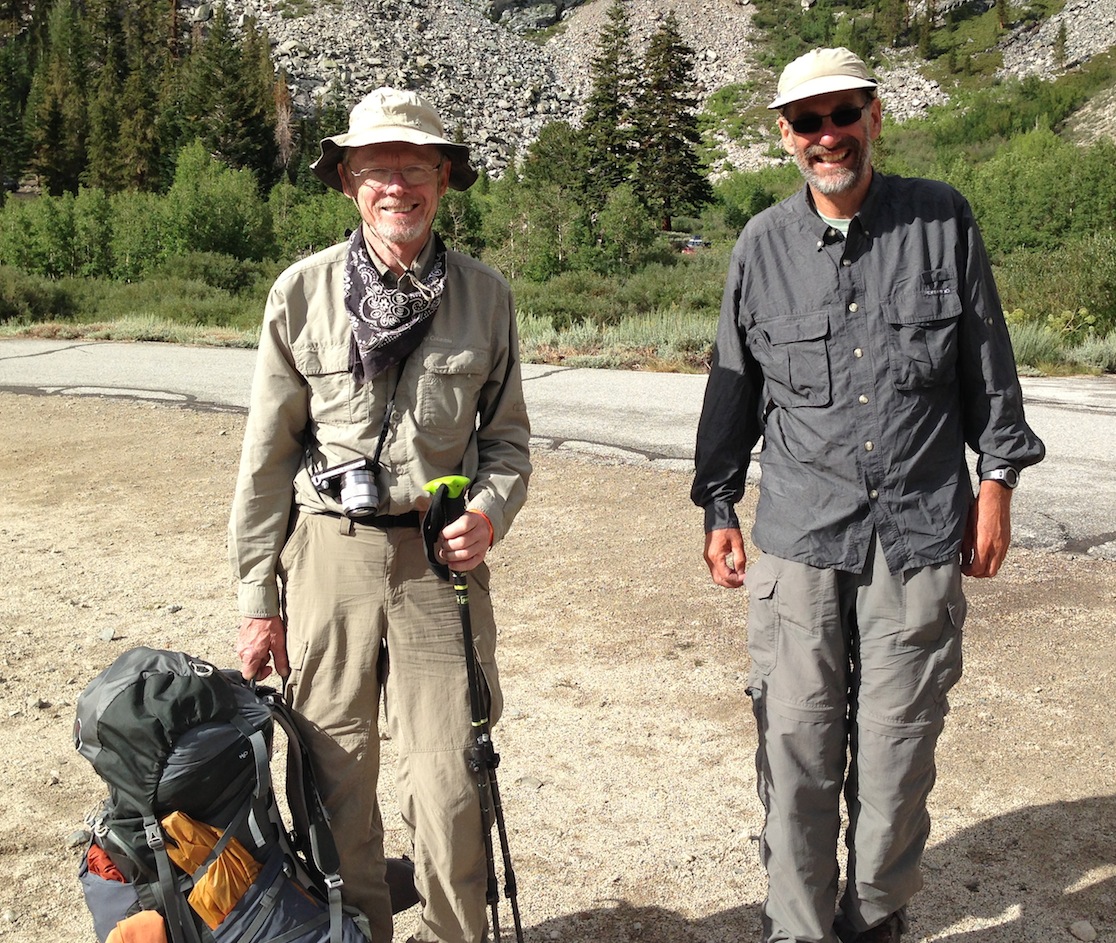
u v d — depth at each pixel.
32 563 6.38
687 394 11.06
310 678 2.63
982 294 2.68
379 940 2.73
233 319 24.77
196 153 42.94
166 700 2.30
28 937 3.14
